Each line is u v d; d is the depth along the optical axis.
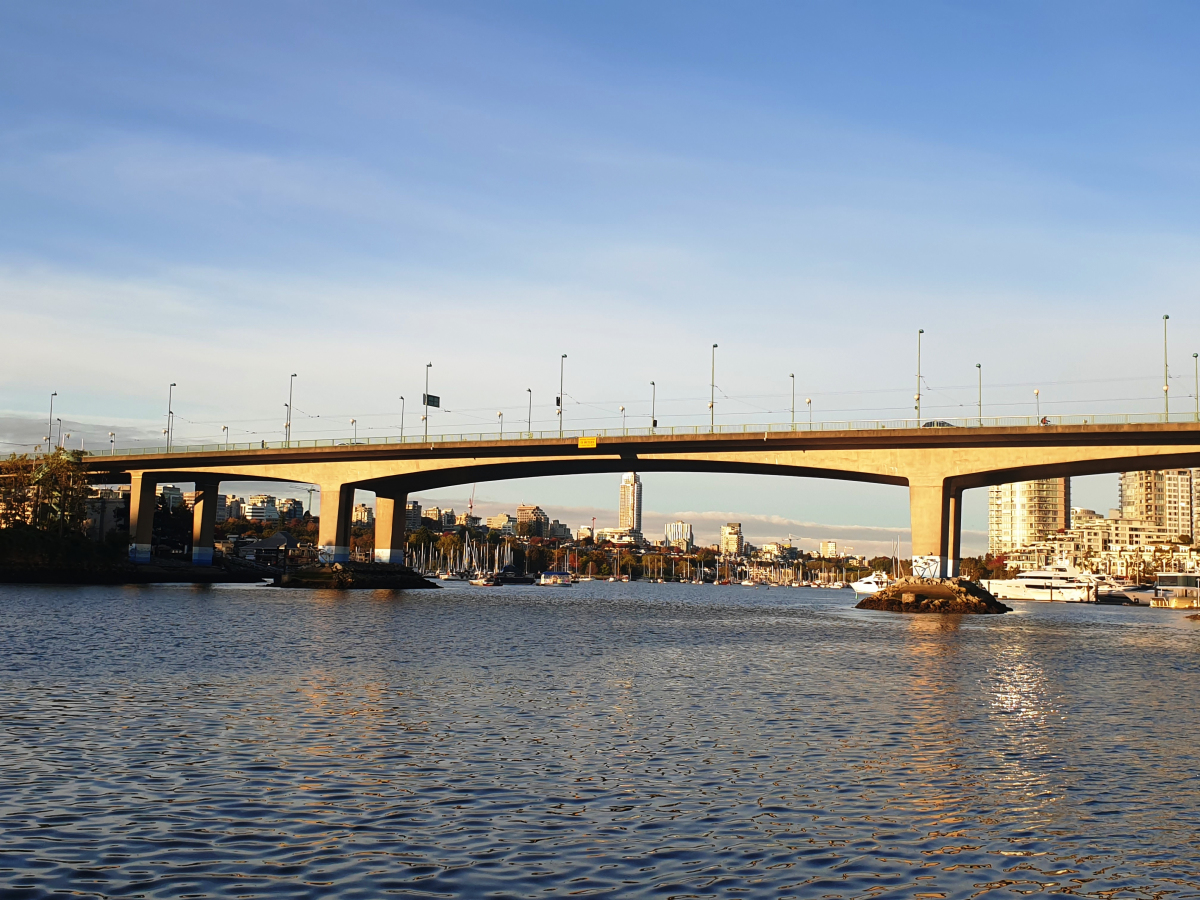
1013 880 19.67
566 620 101.38
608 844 21.28
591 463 142.88
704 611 137.62
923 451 120.44
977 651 71.56
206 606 102.31
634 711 38.66
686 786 26.30
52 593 118.69
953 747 32.47
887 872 19.95
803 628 97.56
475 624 88.50
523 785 26.00
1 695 38.12
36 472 157.00
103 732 31.30
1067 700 45.00
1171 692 49.12
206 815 22.59
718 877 19.41
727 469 136.12
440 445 144.88
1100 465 116.19
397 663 53.09
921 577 131.38
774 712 39.22
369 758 28.59
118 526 199.50
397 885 18.52
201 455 158.75
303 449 153.12
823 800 25.17
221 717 34.56
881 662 61.38
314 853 20.19
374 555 170.75
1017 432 113.56
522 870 19.53
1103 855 21.23
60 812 22.47
